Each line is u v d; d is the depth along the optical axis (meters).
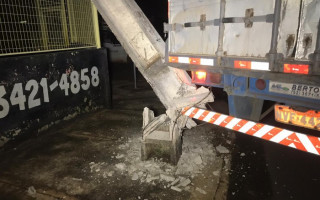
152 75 3.44
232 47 2.32
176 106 3.25
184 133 4.39
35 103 4.23
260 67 2.15
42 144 4.10
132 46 3.34
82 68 5.07
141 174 3.17
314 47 1.87
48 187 2.97
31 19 4.73
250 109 2.92
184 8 2.62
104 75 5.66
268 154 3.67
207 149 3.81
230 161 3.48
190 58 2.68
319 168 3.30
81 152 3.81
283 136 2.52
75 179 3.12
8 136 3.88
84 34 5.39
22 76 3.96
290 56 2.00
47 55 4.32
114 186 2.96
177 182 3.01
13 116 3.92
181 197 2.75
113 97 7.05
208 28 2.47
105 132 4.54
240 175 3.15
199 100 3.14
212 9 2.39
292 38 1.96
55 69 4.50
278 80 2.18
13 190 2.93
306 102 2.29
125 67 11.76
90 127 4.79
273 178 3.09
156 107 6.09
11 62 3.78
